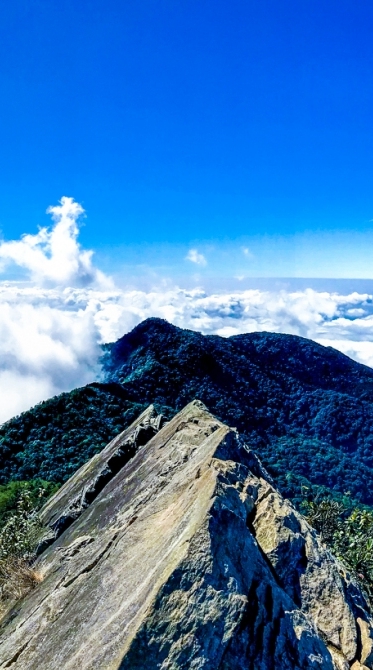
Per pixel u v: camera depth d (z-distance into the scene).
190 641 8.56
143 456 21.28
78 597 11.69
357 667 9.87
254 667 8.74
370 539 32.97
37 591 15.16
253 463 15.40
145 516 13.56
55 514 25.98
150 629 8.60
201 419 21.20
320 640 9.87
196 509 11.04
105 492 21.03
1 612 16.47
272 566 11.18
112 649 8.63
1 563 18.45
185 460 17.28
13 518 25.89
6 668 10.95
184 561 9.53
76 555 15.05
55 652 10.09
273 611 9.74
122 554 12.06
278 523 12.05
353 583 11.94
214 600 9.16
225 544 10.14
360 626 10.61
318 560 11.66
